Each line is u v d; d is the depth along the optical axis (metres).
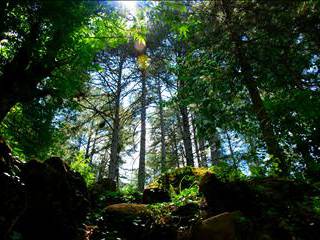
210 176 6.90
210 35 9.45
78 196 6.83
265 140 8.08
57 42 5.96
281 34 8.27
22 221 5.28
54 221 5.77
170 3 5.23
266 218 5.63
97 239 6.43
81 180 7.43
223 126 9.05
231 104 9.36
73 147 17.89
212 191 6.66
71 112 10.23
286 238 5.23
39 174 5.85
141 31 6.85
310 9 8.02
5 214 4.92
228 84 9.19
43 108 8.19
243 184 6.52
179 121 22.75
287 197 6.16
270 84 9.01
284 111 7.71
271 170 7.48
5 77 6.25
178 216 6.98
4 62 6.81
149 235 6.68
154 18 6.04
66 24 5.21
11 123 8.34
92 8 5.33
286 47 8.42
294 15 8.11
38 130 8.45
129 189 12.19
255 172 7.50
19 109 8.35
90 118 16.48
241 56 9.03
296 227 5.32
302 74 8.84
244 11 8.95
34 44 5.89
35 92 6.81
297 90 7.86
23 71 6.41
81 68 7.52
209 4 9.84
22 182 5.45
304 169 7.93
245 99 10.12
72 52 7.09
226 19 9.23
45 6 4.93
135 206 7.71
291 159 8.01
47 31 6.02
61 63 7.05
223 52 9.20
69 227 6.08
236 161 7.82
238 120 8.97
